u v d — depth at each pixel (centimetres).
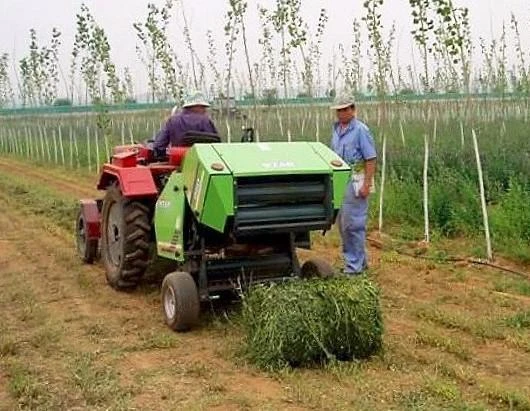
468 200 1087
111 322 722
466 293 786
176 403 524
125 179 778
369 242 1046
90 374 572
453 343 612
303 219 662
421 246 1005
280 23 1762
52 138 2966
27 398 536
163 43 1989
